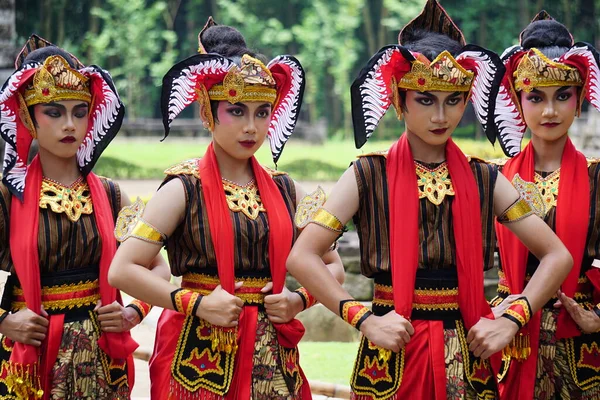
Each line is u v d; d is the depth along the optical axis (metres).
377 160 5.72
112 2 56.59
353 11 56.81
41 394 5.87
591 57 6.26
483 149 32.19
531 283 5.71
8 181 6.07
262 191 5.97
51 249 6.00
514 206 5.77
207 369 5.71
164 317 5.95
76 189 6.22
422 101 5.57
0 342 6.17
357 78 5.64
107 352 6.06
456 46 5.80
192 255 5.82
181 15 67.62
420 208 5.60
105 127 6.30
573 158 6.51
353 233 13.16
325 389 9.13
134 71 56.44
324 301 5.57
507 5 57.06
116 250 6.18
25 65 6.04
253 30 58.72
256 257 5.86
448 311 5.61
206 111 5.83
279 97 6.19
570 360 6.29
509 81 6.60
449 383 5.51
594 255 6.42
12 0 20.34
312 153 41.06
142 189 27.06
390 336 5.39
